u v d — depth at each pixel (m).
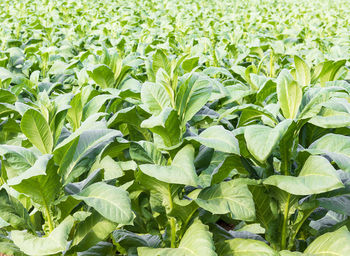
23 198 2.78
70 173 2.60
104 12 10.52
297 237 3.07
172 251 2.29
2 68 4.39
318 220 2.89
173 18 9.45
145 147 2.69
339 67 3.71
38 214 2.93
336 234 2.29
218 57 5.18
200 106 2.71
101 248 2.83
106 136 2.62
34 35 7.27
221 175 2.69
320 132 3.06
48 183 2.30
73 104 2.97
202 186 2.71
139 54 5.28
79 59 4.92
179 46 7.03
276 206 2.56
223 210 2.34
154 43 6.14
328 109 2.56
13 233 2.30
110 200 2.22
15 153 2.33
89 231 2.48
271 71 5.16
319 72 3.83
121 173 2.56
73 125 3.12
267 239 2.68
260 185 2.51
